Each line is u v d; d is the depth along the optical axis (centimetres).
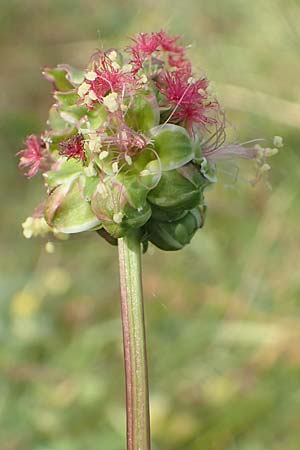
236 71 23
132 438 12
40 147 12
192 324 21
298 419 19
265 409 19
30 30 33
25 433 20
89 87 12
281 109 22
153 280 22
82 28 31
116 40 28
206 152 12
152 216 12
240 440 19
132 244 12
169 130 12
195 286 22
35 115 29
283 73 23
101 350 21
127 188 12
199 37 24
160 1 26
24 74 31
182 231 12
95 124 12
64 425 20
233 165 13
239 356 20
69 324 22
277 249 22
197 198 12
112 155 12
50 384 20
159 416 19
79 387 20
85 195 12
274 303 21
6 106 29
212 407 19
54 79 12
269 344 20
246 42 24
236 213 23
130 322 12
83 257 24
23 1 34
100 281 23
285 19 23
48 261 24
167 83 12
